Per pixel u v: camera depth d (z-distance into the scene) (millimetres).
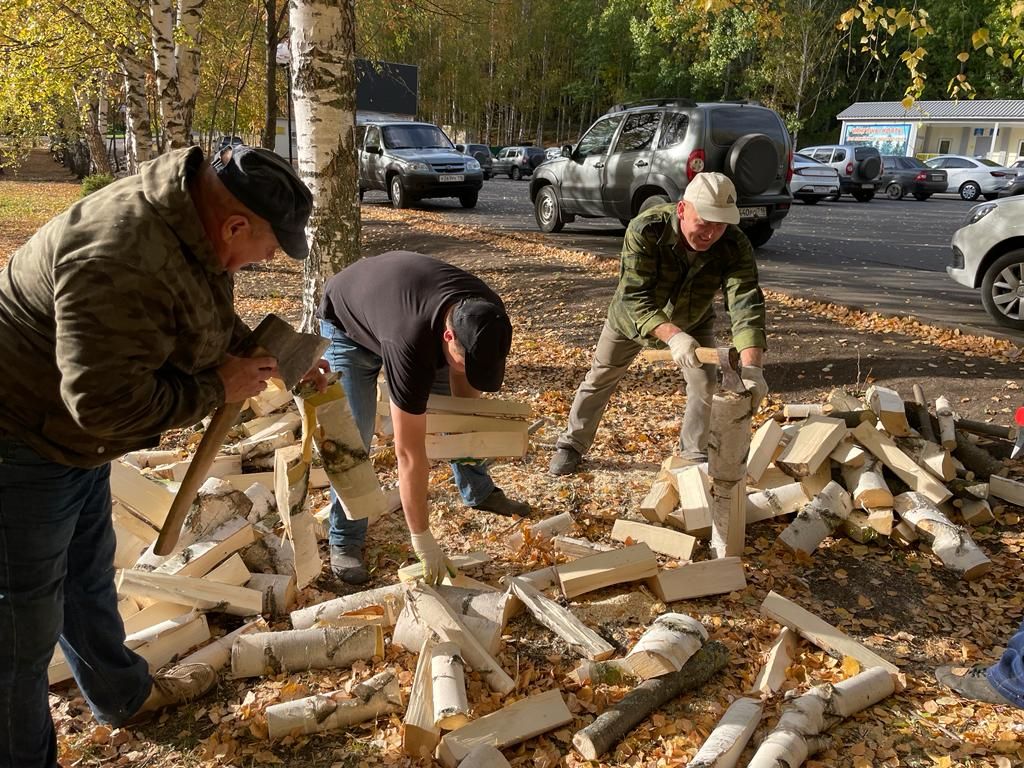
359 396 3258
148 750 2502
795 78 33156
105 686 2447
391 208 18562
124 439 1900
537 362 7039
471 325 2414
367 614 3045
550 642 2977
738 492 3393
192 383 1970
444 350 2607
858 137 40938
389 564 3553
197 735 2561
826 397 5855
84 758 2463
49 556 1984
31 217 18734
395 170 18172
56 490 1948
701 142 10352
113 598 2434
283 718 2498
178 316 1850
